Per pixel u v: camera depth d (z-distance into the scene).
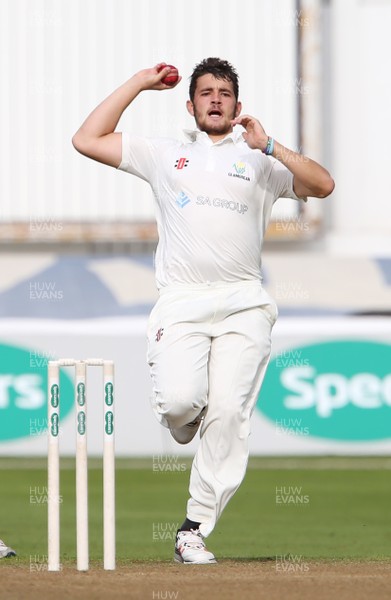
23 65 81.50
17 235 81.06
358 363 56.91
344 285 75.75
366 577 20.02
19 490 45.59
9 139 81.81
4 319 69.69
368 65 82.81
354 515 38.75
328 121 82.94
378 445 56.97
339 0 82.81
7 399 56.88
